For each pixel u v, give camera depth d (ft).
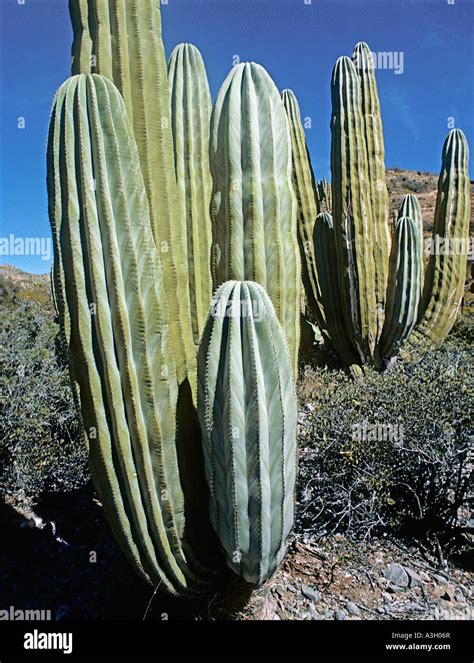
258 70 7.89
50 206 7.21
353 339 21.48
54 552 10.98
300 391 14.53
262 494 7.04
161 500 7.53
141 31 7.86
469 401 11.39
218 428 7.09
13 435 12.67
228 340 6.88
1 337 18.57
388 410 11.53
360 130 20.63
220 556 8.33
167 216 7.92
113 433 7.36
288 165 7.98
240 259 7.75
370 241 20.88
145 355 7.18
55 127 7.09
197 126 9.52
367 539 11.03
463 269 22.08
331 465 11.40
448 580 9.99
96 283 6.98
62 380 15.07
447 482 11.41
